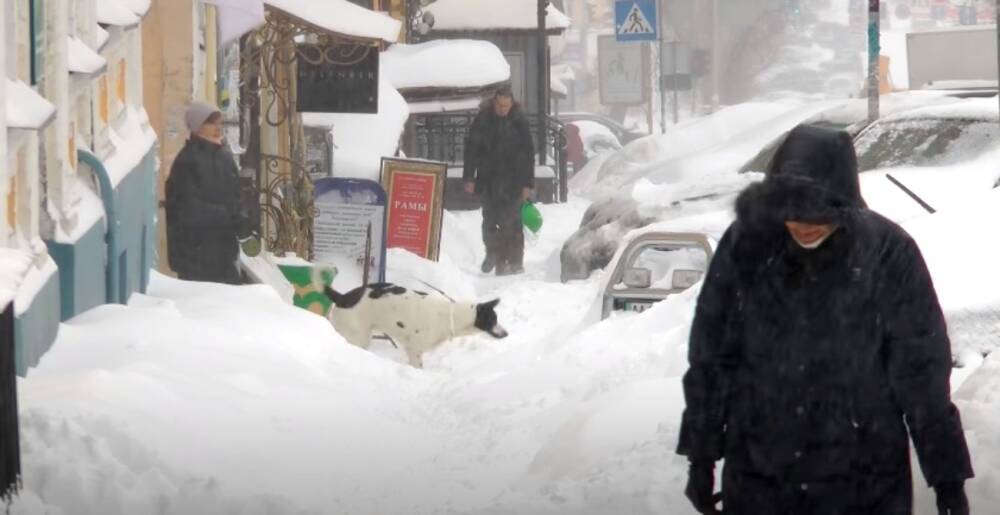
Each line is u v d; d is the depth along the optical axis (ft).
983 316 62.59
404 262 126.62
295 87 126.82
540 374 77.66
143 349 71.00
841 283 32.07
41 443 51.83
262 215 119.34
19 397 57.77
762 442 32.68
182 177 100.12
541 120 218.38
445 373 93.30
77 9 81.35
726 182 118.11
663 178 166.81
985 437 46.75
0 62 60.59
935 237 69.56
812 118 143.43
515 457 63.67
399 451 65.16
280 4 119.85
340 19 122.52
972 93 147.54
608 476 52.01
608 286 87.71
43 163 73.26
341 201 118.52
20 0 67.87
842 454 32.35
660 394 62.13
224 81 125.18
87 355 69.51
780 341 32.40
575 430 59.98
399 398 80.89
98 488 50.26
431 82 198.08
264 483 56.49
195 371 70.13
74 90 78.64
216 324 84.12
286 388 72.49
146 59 108.47
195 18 110.83
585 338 80.12
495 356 88.48
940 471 32.19
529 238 169.89
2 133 60.95
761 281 32.53
